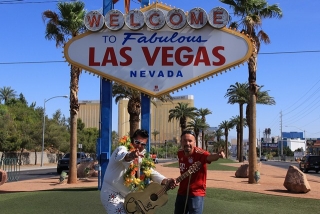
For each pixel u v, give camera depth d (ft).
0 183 49.34
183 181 18.44
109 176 17.16
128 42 36.19
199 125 232.12
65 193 37.86
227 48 35.12
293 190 47.70
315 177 89.35
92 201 32.71
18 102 256.73
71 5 56.49
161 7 36.73
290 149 458.91
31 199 34.78
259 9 62.34
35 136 175.52
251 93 63.16
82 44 36.52
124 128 354.33
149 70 35.81
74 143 59.00
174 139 391.86
